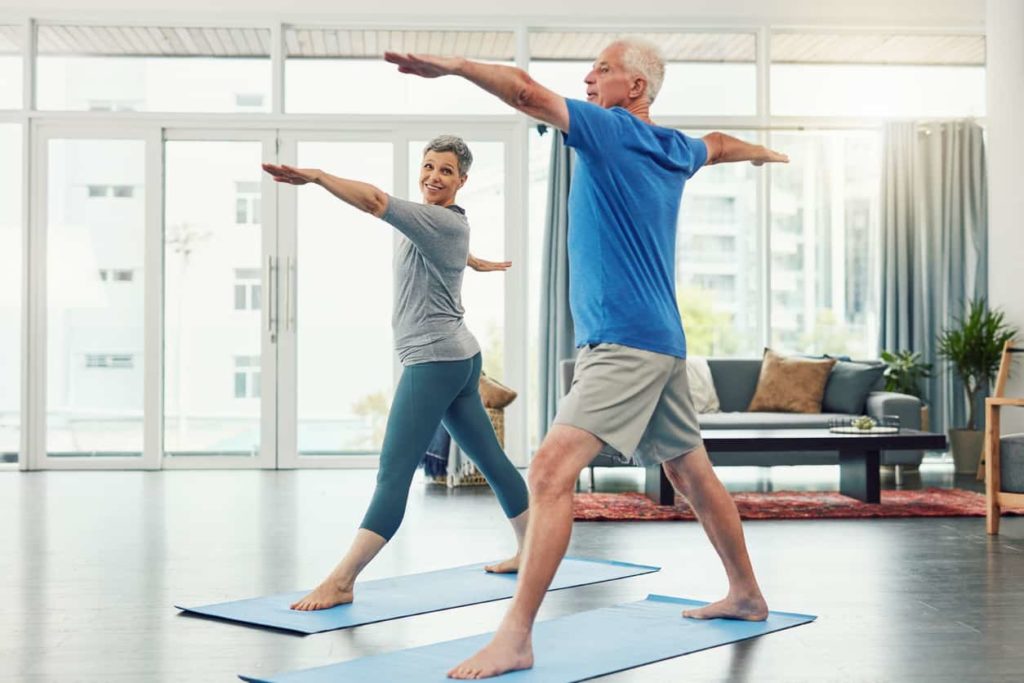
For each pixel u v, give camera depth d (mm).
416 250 3100
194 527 4523
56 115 7062
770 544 4082
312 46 7211
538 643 2570
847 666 2406
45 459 7020
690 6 7273
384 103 7207
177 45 7160
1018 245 6590
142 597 3162
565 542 2359
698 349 7398
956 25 7395
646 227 2484
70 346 7066
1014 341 6598
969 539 4203
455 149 3174
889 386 6977
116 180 7105
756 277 7422
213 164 7152
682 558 3795
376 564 3682
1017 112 6570
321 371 7152
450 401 3141
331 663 2424
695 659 2453
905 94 7504
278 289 7129
